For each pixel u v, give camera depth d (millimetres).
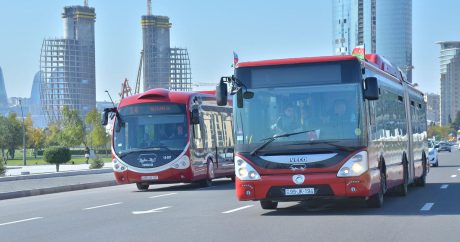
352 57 14773
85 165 69812
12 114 130875
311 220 14086
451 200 18781
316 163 14547
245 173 14891
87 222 14859
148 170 26844
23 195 26812
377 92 14602
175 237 11773
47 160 52406
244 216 15266
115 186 32875
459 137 158375
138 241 11406
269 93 14953
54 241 11758
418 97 25297
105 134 124500
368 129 14953
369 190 14734
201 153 28156
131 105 27484
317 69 14852
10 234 13000
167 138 27000
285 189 14680
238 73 15148
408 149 21672
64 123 140375
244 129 14992
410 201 18578
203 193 24219
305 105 14773
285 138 14750
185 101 27281
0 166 42906
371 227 12734
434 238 11234
